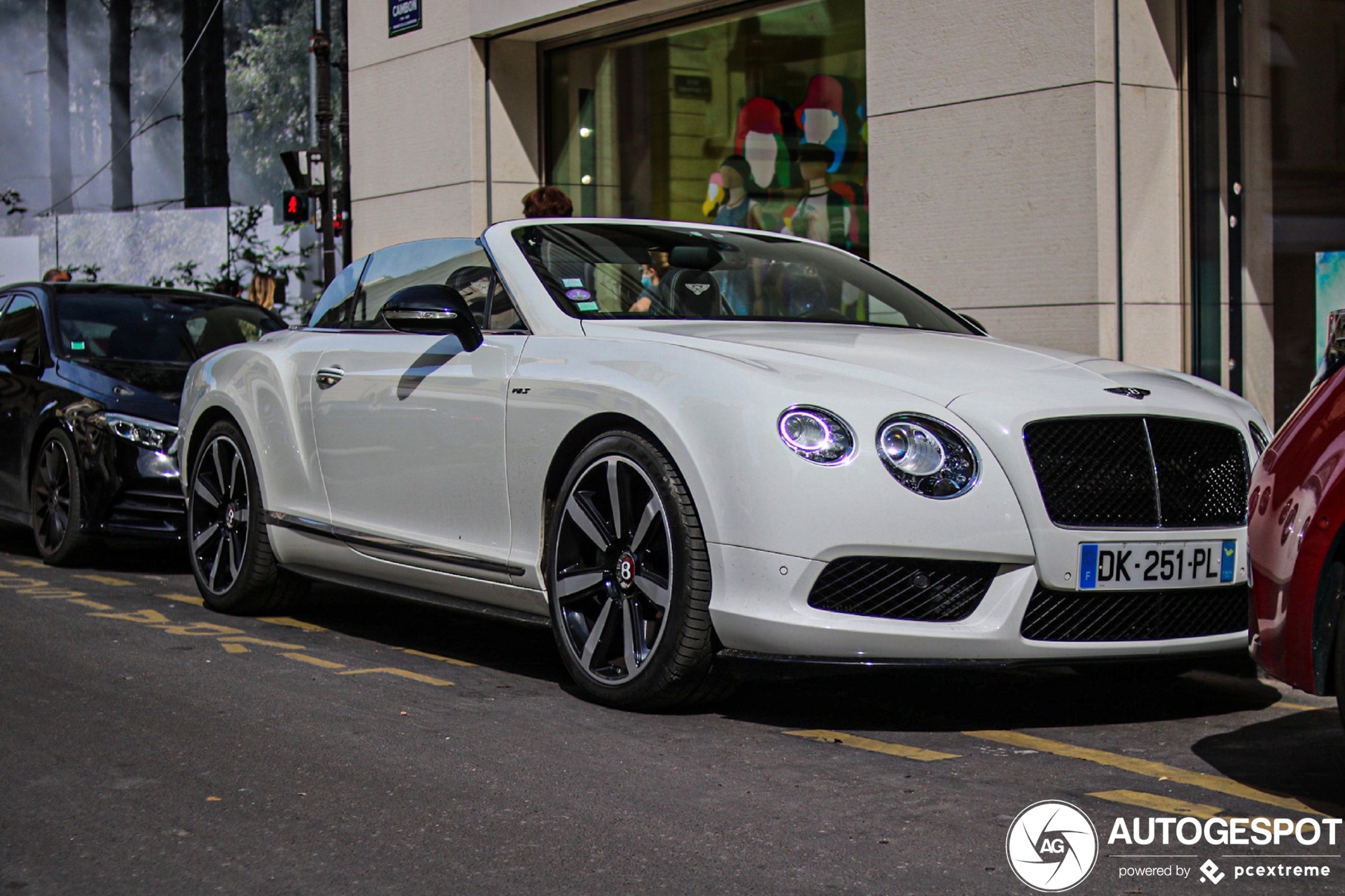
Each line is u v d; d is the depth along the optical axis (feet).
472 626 19.83
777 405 13.16
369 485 17.75
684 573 13.60
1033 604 13.08
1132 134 25.44
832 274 18.56
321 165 48.14
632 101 37.91
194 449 21.52
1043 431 13.24
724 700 14.34
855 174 31.94
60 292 27.89
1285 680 11.09
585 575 14.73
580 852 10.18
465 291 17.30
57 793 11.62
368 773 12.12
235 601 20.20
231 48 65.21
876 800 11.41
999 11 26.50
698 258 17.72
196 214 66.13
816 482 12.88
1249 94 26.13
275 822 10.85
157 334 27.48
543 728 13.69
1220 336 26.32
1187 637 13.71
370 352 18.10
